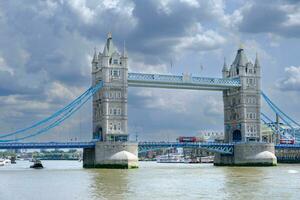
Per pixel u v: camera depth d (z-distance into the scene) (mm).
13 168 185500
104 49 172125
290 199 67938
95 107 177875
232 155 190375
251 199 68000
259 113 196000
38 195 74500
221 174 122125
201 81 186125
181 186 87062
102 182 96812
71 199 69062
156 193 75688
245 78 194750
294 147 199125
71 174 125688
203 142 188500
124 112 171375
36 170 156250
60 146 160500
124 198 69500
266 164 182625
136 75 175500
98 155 160875
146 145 172500
